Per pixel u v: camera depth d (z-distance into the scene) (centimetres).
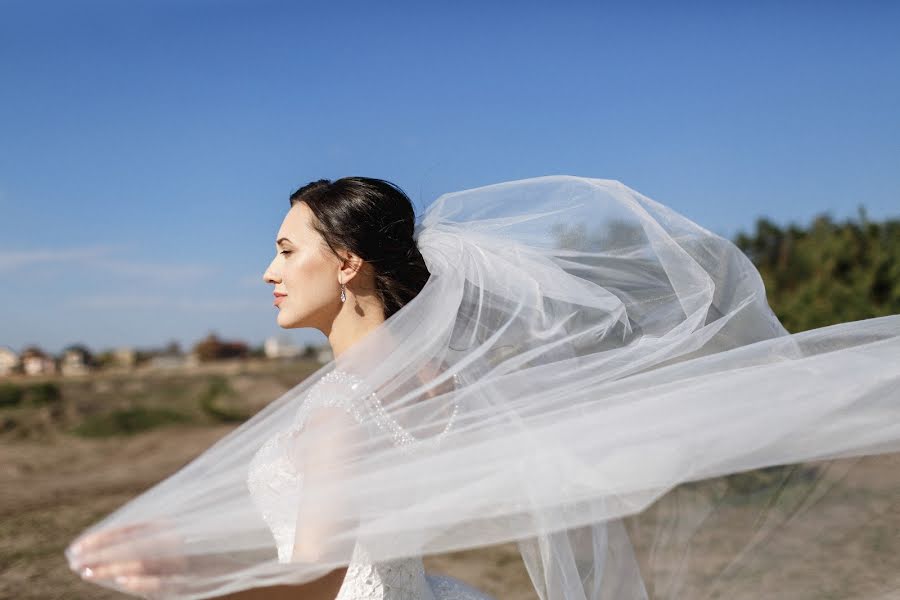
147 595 164
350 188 227
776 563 220
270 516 183
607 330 229
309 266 224
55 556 670
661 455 209
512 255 229
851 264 906
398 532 186
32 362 5512
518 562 607
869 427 215
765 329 240
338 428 187
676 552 230
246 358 7094
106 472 1210
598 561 225
